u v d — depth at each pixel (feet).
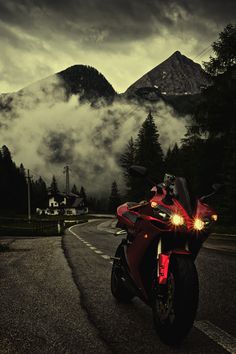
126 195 279.28
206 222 12.60
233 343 11.94
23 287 20.53
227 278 23.20
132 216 16.19
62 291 19.51
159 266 12.46
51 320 14.40
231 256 35.01
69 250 41.45
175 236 12.54
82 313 15.35
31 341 12.16
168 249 13.16
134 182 256.32
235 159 107.55
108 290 19.74
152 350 11.35
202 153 131.13
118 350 11.35
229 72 125.39
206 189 132.16
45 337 12.51
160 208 13.04
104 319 14.52
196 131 130.41
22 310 15.85
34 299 17.80
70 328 13.43
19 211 382.63
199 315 15.19
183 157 155.94
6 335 12.74
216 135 127.65
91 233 92.53
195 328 13.52
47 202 540.93
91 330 13.21
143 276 14.10
